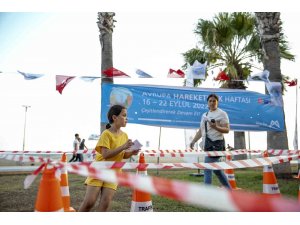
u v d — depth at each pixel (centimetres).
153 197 498
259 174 864
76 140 1315
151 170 1023
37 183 696
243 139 1260
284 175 751
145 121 813
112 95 802
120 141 321
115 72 723
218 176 449
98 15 929
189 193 112
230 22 1273
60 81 689
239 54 1359
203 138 484
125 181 153
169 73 770
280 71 818
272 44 819
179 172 942
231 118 851
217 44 1313
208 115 486
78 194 552
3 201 481
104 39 912
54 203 218
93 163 308
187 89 845
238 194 100
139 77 735
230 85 1327
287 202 90
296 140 875
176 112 833
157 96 827
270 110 835
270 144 822
